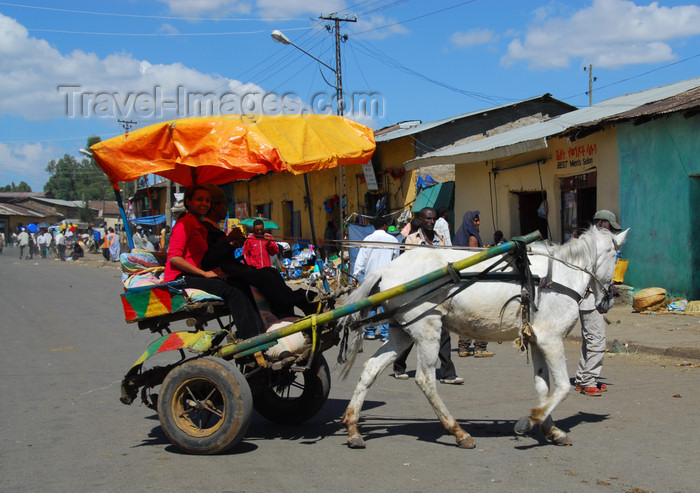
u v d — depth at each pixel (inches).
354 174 887.1
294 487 169.5
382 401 267.0
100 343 404.5
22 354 368.5
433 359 208.7
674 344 344.2
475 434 218.1
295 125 226.2
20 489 169.3
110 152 208.5
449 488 167.8
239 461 192.4
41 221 2945.4
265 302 228.7
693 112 424.8
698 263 439.5
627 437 209.2
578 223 543.5
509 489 166.6
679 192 444.8
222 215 253.1
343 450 202.8
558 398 200.2
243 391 193.9
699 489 164.6
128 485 172.1
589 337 263.9
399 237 347.9
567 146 545.0
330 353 377.7
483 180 657.0
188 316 214.2
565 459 189.8
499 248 196.2
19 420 238.8
